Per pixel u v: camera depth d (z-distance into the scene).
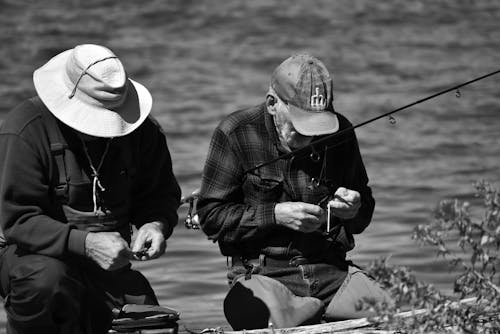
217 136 12.66
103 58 11.61
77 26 64.19
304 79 12.26
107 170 11.75
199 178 33.16
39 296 11.15
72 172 11.53
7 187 11.34
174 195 12.51
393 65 54.72
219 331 11.91
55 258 11.27
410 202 29.55
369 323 11.67
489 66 54.25
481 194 10.30
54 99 11.55
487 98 45.84
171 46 59.78
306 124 12.16
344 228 12.90
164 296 21.08
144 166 12.25
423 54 57.81
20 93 47.31
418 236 10.09
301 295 12.68
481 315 10.58
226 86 49.84
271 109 12.55
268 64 55.19
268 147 12.58
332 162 12.75
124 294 11.87
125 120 11.62
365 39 61.75
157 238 11.65
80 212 11.64
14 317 11.46
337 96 47.31
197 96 47.72
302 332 11.70
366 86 49.56
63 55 12.16
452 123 41.09
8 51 56.81
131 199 12.26
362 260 23.02
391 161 35.19
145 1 71.19
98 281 11.78
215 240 12.71
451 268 10.37
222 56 57.16
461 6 72.25
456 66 54.31
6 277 11.53
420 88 48.81
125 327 10.95
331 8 70.56
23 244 11.33
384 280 10.13
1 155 11.46
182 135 40.06
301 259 12.69
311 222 12.14
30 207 11.38
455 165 34.41
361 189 13.12
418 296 10.07
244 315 12.45
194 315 19.50
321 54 57.72
